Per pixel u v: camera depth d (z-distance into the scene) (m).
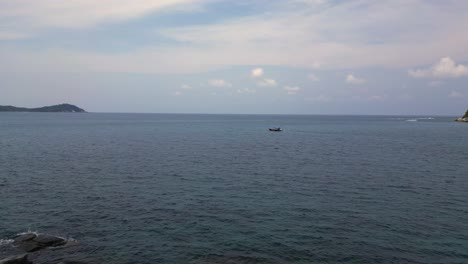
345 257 20.45
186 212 28.19
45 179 40.22
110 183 38.53
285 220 26.45
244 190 35.66
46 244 21.48
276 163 53.59
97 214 27.66
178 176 42.56
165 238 22.94
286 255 20.66
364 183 39.38
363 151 70.50
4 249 20.95
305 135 118.00
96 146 74.62
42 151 64.94
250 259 20.11
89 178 41.09
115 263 19.58
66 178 40.97
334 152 68.56
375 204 30.92
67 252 20.81
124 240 22.58
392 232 24.23
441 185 38.56
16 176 41.53
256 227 24.95
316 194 34.25
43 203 30.55
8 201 30.97
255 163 53.31
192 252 20.94
